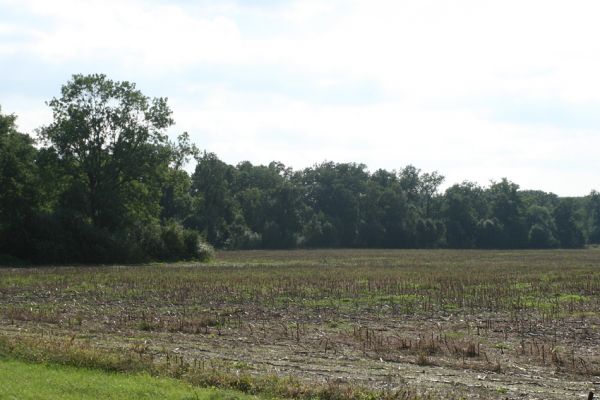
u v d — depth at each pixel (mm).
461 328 25906
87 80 72750
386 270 60594
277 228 155500
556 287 42594
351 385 14844
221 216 141875
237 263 75625
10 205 67000
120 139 75000
